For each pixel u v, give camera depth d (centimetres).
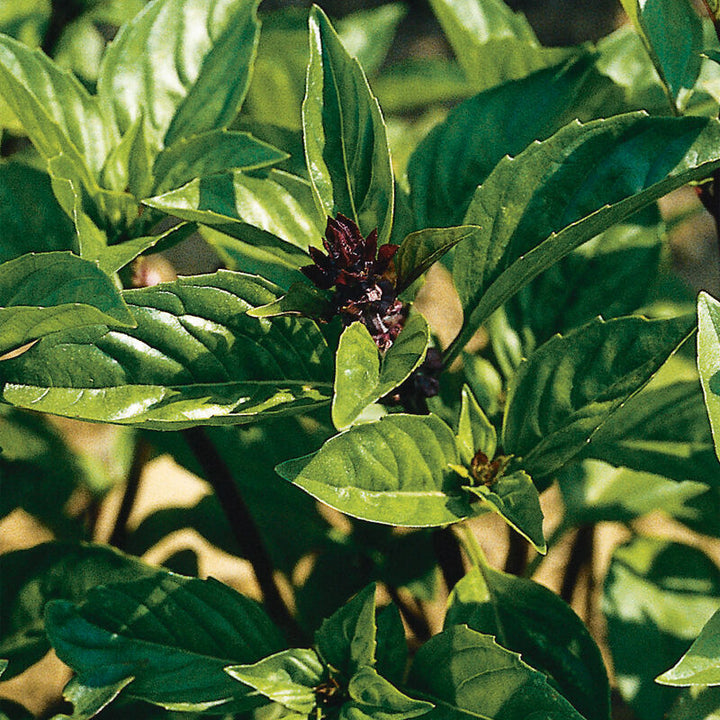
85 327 58
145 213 62
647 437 62
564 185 59
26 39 70
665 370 69
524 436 59
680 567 69
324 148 58
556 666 60
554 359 59
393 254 58
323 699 59
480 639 58
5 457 71
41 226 64
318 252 57
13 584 65
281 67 72
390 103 77
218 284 58
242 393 58
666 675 54
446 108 118
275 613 66
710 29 66
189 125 64
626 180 59
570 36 136
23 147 75
